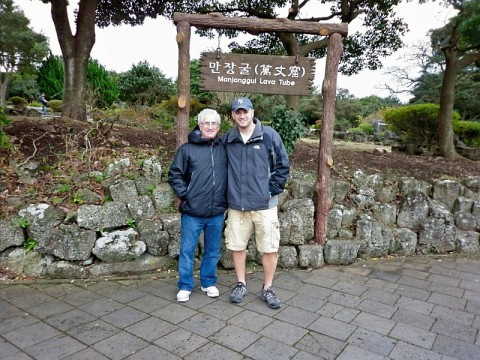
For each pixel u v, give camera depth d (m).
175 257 3.03
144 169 3.23
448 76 6.88
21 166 3.23
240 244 2.49
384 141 10.57
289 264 3.14
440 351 1.95
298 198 3.37
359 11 7.96
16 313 2.25
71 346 1.92
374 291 2.72
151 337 2.02
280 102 8.13
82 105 5.67
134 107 6.98
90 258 2.85
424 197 3.69
